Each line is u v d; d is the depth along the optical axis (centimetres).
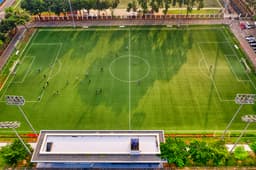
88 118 7081
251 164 5906
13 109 7344
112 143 5791
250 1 10825
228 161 5931
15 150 5803
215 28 10250
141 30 10288
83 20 10919
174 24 10550
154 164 5853
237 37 9762
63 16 11144
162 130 6191
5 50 9456
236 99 5503
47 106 7412
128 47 9450
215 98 7525
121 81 8131
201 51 9194
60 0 10700
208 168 5900
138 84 8019
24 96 7700
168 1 10475
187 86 7912
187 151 5706
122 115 7131
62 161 5478
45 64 8788
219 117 7044
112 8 10856
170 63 8744
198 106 7325
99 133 5978
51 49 9444
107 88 7912
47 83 8081
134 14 11162
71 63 8819
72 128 6844
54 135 5894
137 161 5472
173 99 7538
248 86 7850
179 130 6756
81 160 5481
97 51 9312
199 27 10350
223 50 9200
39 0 10762
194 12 11319
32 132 6750
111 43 9662
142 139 5834
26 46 9588
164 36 9944
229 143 6397
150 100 7525
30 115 7188
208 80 8075
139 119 7025
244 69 8406
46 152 5566
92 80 8181
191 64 8675
